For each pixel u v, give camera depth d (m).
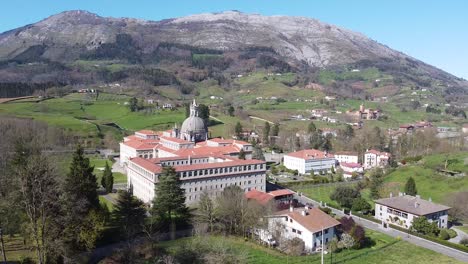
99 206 123.69
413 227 142.12
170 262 101.44
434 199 179.38
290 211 132.12
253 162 180.38
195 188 166.00
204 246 109.75
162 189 133.88
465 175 198.25
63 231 100.75
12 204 94.94
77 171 119.56
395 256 119.25
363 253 120.69
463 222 161.12
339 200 173.00
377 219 156.88
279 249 121.56
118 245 118.25
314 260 113.94
